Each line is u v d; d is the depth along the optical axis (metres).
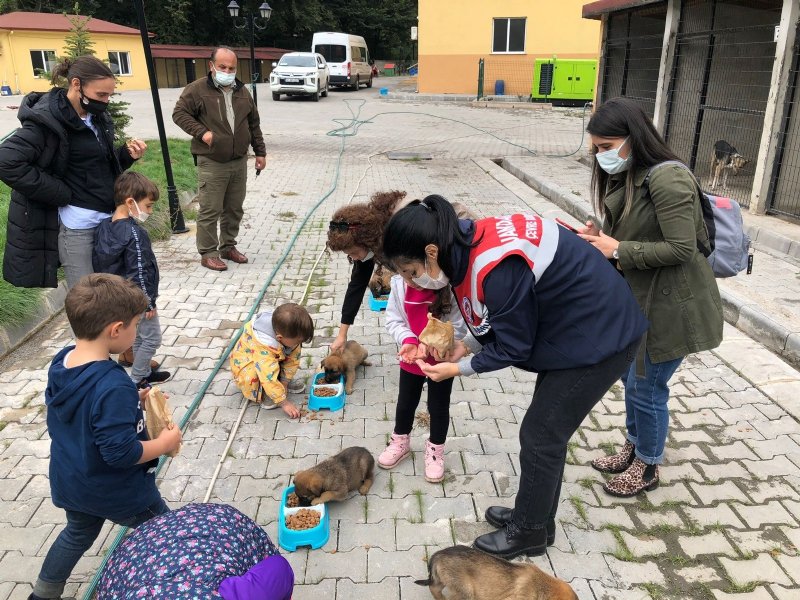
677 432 3.90
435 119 20.67
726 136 10.56
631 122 2.71
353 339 5.13
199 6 43.28
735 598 2.71
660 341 2.96
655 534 3.08
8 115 19.30
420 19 25.97
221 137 6.17
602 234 2.97
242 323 5.39
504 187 11.07
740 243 2.94
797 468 3.57
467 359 2.52
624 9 11.41
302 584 2.74
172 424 2.49
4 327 4.81
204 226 6.53
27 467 3.48
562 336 2.41
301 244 7.62
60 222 4.02
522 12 25.22
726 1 9.76
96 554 2.91
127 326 2.30
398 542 3.00
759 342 5.07
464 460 3.61
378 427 3.92
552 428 2.55
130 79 33.72
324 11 47.50
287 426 3.92
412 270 2.39
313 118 20.39
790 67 7.60
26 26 30.25
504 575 2.47
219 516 2.01
